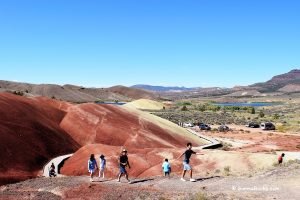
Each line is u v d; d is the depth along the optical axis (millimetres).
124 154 22109
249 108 167750
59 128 47125
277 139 71625
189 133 61000
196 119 114250
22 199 20484
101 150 35219
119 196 18625
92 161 23266
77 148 44750
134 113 56688
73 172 32938
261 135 78875
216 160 33250
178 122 96688
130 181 21969
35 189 22562
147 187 19891
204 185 19281
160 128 55188
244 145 62406
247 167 31672
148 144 47531
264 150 55562
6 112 41406
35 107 48219
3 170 32656
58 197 20234
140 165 32750
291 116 131000
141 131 50156
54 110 50594
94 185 21297
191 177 20453
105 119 50156
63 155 40688
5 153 34969
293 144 64000
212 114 132125
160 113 128250
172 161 33406
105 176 31766
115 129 48500
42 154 38406
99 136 47344
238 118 121438
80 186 21297
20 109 43781
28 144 38281
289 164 23219
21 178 31562
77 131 48000
